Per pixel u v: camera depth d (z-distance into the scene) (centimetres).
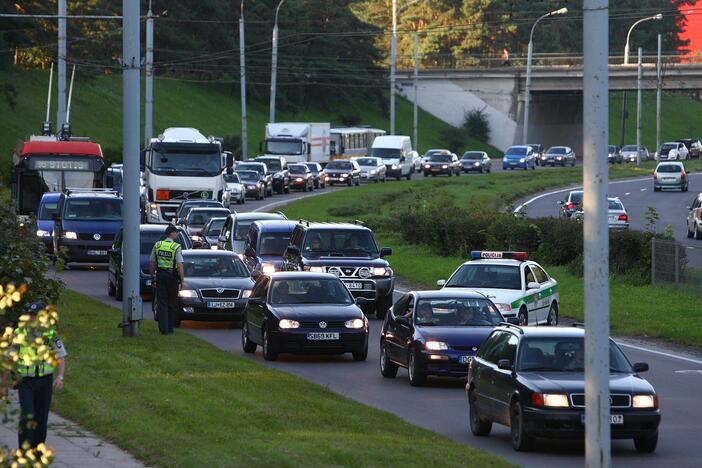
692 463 4403
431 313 6450
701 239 16050
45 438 3762
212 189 16225
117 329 7525
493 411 4816
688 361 7325
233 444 3966
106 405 4741
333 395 5525
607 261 3156
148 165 16225
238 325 8844
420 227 15112
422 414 5428
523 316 8062
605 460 3156
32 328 2700
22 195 14762
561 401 4472
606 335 3161
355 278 9106
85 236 12250
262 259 9938
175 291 7544
